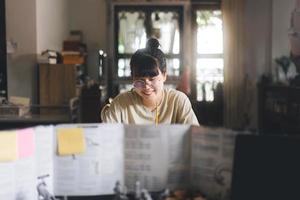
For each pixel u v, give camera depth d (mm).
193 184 1354
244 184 1142
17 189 1195
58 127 1298
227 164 1251
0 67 4383
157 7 6266
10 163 1175
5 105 3809
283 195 1105
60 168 1307
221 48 6520
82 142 1304
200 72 6551
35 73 4547
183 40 6332
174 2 6242
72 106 4195
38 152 1255
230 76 6453
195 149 1338
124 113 1612
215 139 1274
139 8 6258
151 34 6273
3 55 4375
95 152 1316
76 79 4637
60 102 4523
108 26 6270
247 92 6438
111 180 1339
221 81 6562
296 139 1105
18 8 4473
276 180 1115
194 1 6387
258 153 1139
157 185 1348
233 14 6352
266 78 6078
